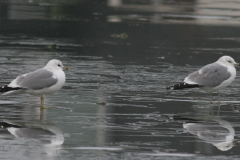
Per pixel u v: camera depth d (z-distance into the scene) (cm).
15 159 935
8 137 1071
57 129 1147
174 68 2038
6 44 2494
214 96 1566
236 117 1298
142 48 2505
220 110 1377
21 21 3262
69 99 1473
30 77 1333
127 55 2305
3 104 1390
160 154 987
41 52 2312
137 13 3816
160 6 4303
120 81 1767
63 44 2552
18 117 1249
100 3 4422
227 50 2492
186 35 2938
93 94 1549
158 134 1124
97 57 2238
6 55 2206
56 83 1352
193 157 976
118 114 1305
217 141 1080
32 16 3497
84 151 992
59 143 1039
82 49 2427
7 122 1196
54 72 1363
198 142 1071
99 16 3609
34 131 1123
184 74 1920
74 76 1831
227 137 1109
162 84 1733
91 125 1191
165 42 2700
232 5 4469
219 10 4106
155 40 2755
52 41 2636
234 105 1445
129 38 2795
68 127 1166
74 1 4509
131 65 2078
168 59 2236
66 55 2258
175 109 1377
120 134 1118
